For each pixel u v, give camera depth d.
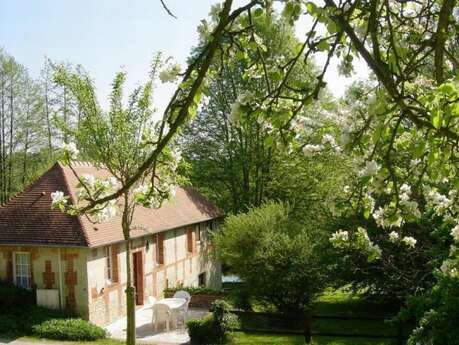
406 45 4.29
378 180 3.71
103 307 20.31
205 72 3.44
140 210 24.39
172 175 6.36
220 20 3.49
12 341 16.97
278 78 3.73
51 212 20.53
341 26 3.22
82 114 14.98
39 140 40.34
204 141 36.88
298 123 4.57
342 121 4.28
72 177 21.94
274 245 21.30
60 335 17.47
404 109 3.16
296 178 32.97
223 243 22.78
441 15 3.56
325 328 19.98
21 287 19.89
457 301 8.23
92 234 19.66
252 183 36.94
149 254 24.17
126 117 14.52
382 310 23.56
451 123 3.22
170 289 25.53
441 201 6.01
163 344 17.83
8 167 40.12
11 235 20.08
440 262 12.70
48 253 19.75
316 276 20.70
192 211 30.55
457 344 7.91
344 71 3.89
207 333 17.88
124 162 14.49
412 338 8.71
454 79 3.24
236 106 3.59
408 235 16.66
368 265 20.09
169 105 3.67
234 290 23.61
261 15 3.59
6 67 38.12
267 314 19.91
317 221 27.42
